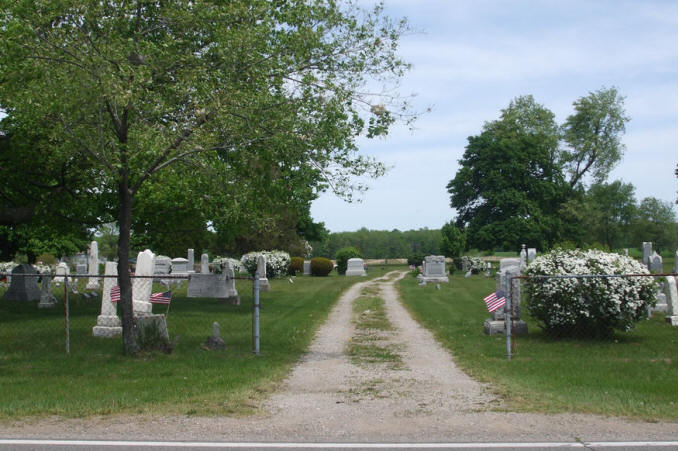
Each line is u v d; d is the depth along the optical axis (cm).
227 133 1238
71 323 1688
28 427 681
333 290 3097
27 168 1783
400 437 642
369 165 1336
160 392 862
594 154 6238
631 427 672
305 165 1334
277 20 1400
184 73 1223
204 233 2620
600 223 6250
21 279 2375
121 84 1103
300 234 6209
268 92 1259
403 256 10244
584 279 1324
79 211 1945
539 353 1211
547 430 662
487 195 6131
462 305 2294
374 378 998
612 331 1420
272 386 927
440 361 1165
